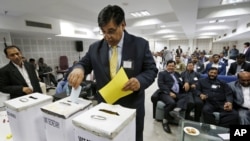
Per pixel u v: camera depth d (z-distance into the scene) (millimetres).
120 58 770
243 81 2145
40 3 2920
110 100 617
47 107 605
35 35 5180
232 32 7395
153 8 4371
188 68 3035
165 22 5129
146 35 10664
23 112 638
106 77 771
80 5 3988
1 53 3867
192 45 13820
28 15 4066
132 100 767
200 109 2268
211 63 3979
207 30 8977
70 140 578
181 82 2865
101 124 476
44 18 4539
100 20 656
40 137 718
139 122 798
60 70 6309
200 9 4473
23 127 648
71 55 7617
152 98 2582
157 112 2551
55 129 583
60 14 3939
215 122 2062
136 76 729
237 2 3984
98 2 3760
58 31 5059
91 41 8586
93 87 2721
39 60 5477
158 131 2268
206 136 1556
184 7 3254
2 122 955
